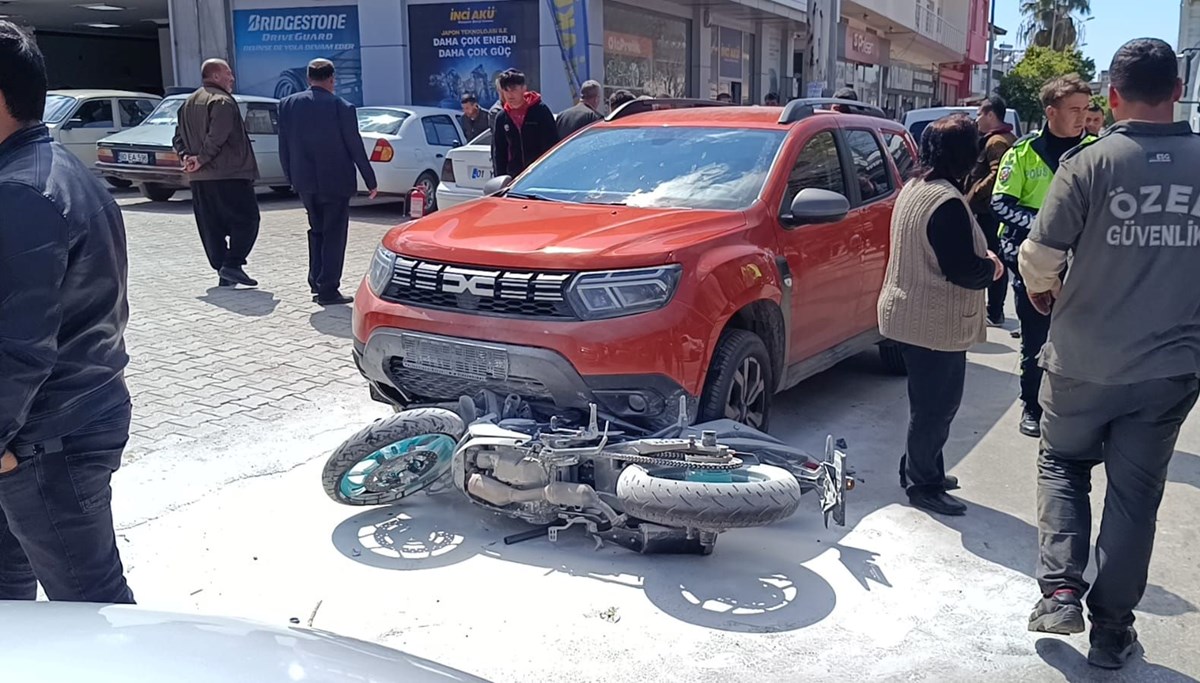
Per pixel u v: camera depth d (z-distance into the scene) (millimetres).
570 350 4387
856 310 6297
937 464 4887
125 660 1845
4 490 2781
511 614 3885
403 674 2104
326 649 2115
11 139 2666
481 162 12250
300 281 9719
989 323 9328
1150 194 3295
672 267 4531
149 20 27828
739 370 4918
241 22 21469
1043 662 3643
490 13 19891
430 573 4199
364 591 4051
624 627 3807
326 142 8352
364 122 15016
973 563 4387
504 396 4656
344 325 8125
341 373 6895
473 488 4398
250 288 9359
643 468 4152
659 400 4477
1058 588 3533
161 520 4645
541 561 4309
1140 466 3451
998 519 4848
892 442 5957
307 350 7402
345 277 9969
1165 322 3338
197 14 21578
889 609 3979
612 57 21344
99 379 2816
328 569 4227
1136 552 3469
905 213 4609
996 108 8523
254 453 5449
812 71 16766
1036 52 59531
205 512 4742
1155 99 3357
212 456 5395
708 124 6082
